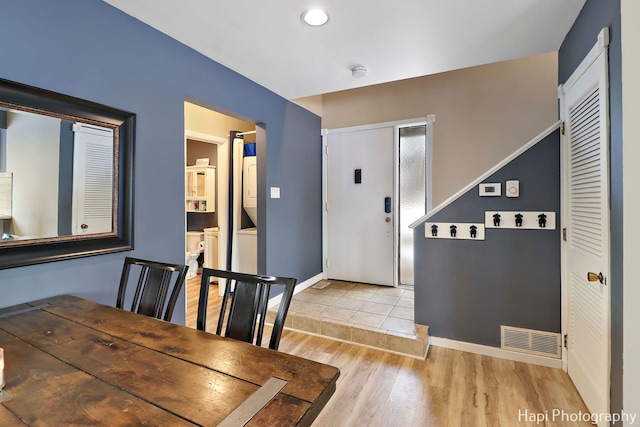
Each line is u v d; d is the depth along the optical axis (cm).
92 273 178
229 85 267
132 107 194
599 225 161
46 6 156
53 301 154
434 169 358
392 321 279
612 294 150
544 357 227
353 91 404
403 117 375
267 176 318
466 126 343
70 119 165
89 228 174
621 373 141
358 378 216
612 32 145
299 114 373
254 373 92
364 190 401
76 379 89
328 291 369
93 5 174
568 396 192
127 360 99
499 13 189
